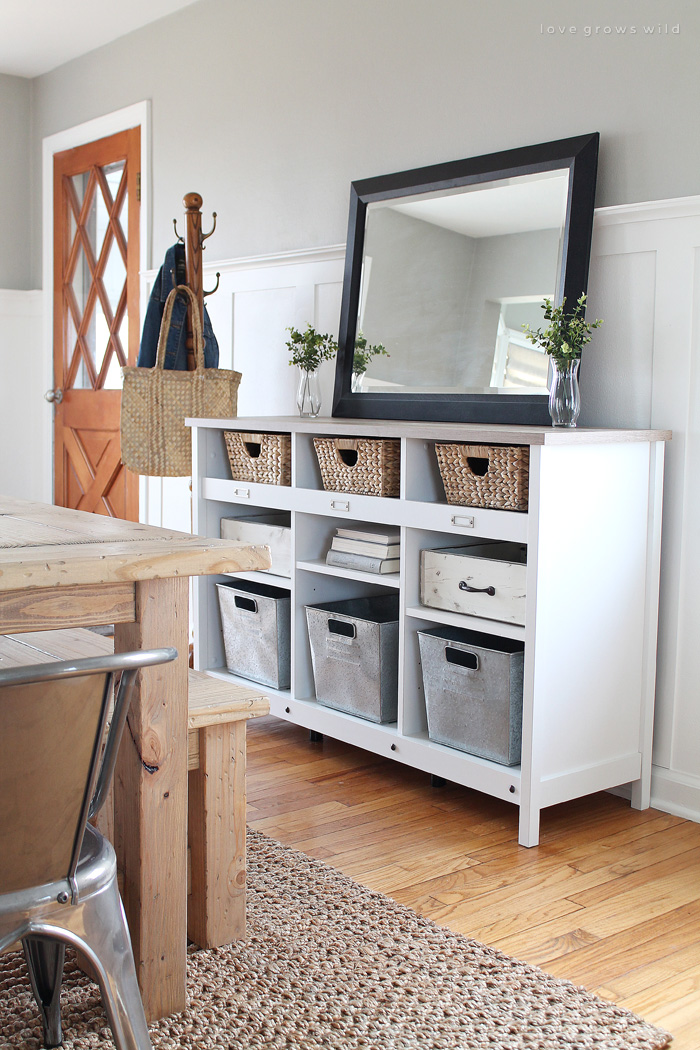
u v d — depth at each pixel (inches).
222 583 132.5
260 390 152.6
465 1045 60.9
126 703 49.3
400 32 127.3
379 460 105.1
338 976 68.4
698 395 97.5
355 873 85.4
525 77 112.8
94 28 174.7
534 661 89.5
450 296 117.1
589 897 81.7
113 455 190.2
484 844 92.0
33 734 44.0
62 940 48.7
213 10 157.6
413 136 126.6
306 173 142.7
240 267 153.0
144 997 62.6
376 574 107.3
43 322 207.9
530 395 107.4
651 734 101.9
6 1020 62.4
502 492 93.0
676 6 98.0
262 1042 60.8
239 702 70.6
